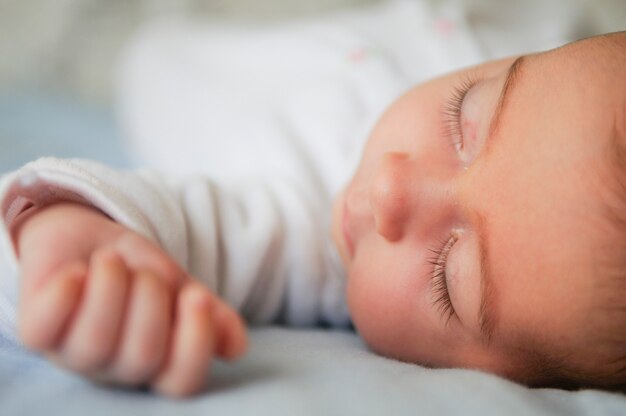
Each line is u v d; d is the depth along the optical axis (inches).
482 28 15.5
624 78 9.2
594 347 8.9
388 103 13.6
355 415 7.2
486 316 9.0
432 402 7.6
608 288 8.7
